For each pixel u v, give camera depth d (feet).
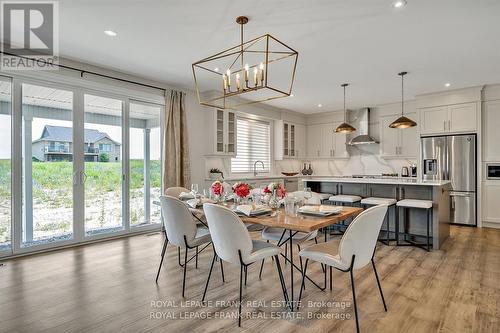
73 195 12.92
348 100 20.27
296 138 24.61
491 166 16.31
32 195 11.85
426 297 7.83
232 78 15.02
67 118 12.78
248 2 8.18
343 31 9.91
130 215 14.97
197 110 17.56
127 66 13.32
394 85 16.44
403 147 20.72
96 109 13.75
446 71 14.11
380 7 8.43
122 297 7.86
